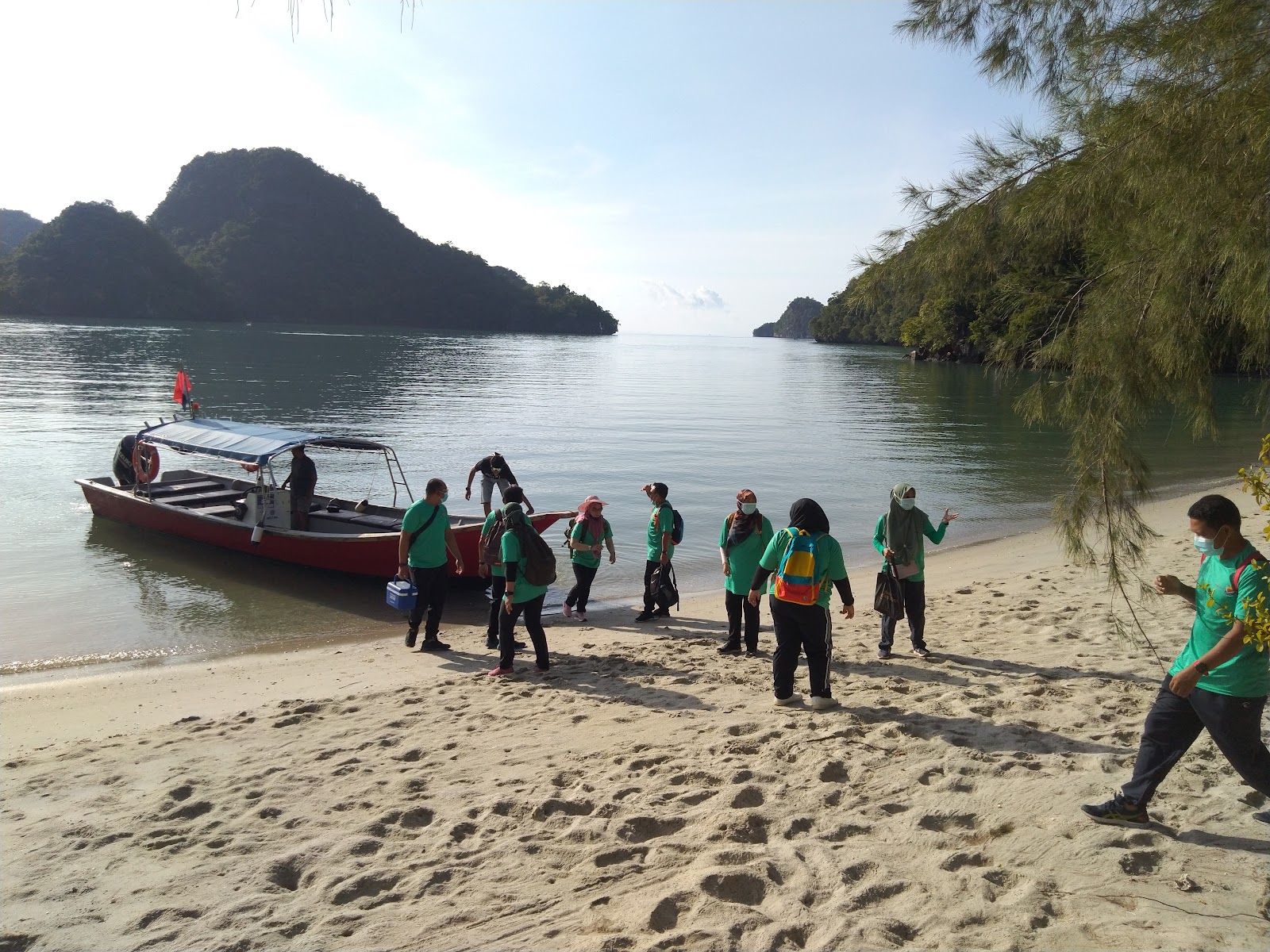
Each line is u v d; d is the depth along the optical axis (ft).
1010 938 10.37
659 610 35.37
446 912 12.16
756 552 27.27
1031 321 16.26
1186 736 12.78
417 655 30.14
